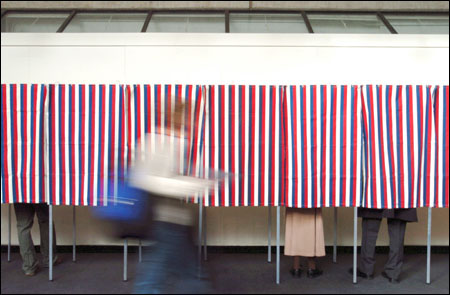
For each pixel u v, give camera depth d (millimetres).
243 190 3514
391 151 3426
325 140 3463
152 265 2293
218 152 3514
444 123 3457
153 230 2314
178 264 2297
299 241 3559
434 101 3459
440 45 4391
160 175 2352
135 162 2414
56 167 3475
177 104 3504
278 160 3514
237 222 4578
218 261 4203
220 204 3496
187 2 5695
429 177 3443
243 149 3523
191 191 2352
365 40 4395
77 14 5621
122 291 3297
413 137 3434
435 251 4582
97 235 4547
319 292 3318
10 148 3453
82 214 4543
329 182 3461
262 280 3600
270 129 3523
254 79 4402
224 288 3406
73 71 4363
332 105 3469
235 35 4410
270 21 5496
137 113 3520
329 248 4586
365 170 3445
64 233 4543
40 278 3623
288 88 3484
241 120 3525
